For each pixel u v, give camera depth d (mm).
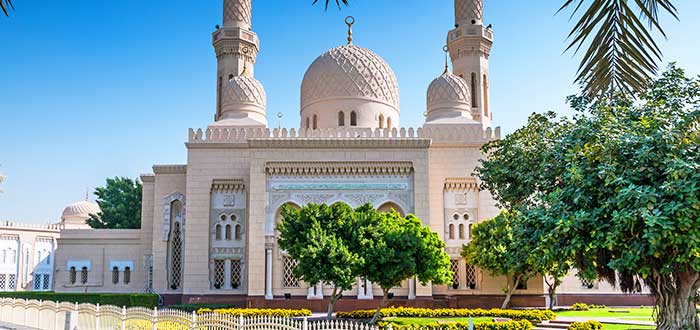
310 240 27844
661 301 18047
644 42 7098
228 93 47344
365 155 42156
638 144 16547
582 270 18203
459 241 43094
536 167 22766
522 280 39094
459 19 51750
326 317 33312
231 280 42938
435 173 44094
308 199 41594
